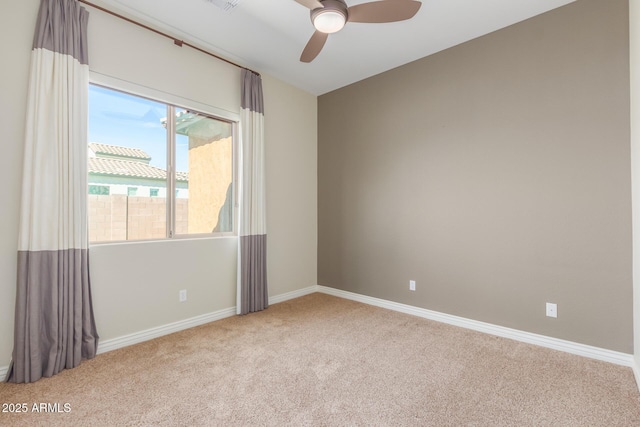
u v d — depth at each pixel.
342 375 2.01
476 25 2.63
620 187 2.16
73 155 2.10
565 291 2.38
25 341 1.90
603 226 2.22
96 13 2.29
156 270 2.65
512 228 2.62
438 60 3.07
